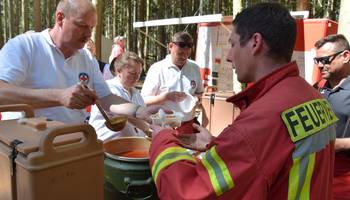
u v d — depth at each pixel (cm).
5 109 141
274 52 117
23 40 191
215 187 104
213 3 1341
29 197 110
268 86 116
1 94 168
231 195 104
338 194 202
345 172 203
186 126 235
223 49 538
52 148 111
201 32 573
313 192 109
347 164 203
